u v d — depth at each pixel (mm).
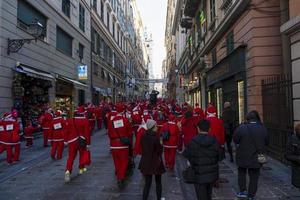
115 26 56688
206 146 5738
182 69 53219
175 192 8391
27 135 16562
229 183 8906
